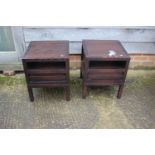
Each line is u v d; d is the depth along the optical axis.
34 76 1.68
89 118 1.72
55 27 2.03
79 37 2.12
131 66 2.39
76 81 2.18
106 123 1.67
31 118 1.71
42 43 1.86
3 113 1.75
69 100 1.89
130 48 2.25
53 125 1.65
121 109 1.82
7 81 2.15
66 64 1.62
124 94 2.00
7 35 2.04
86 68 1.67
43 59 1.57
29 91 1.79
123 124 1.67
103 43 1.88
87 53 1.66
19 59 2.21
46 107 1.82
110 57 1.61
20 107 1.82
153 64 2.39
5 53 2.15
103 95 1.98
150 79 2.24
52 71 1.66
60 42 1.89
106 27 2.07
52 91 2.02
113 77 1.75
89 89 2.05
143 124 1.67
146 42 2.21
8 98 1.92
